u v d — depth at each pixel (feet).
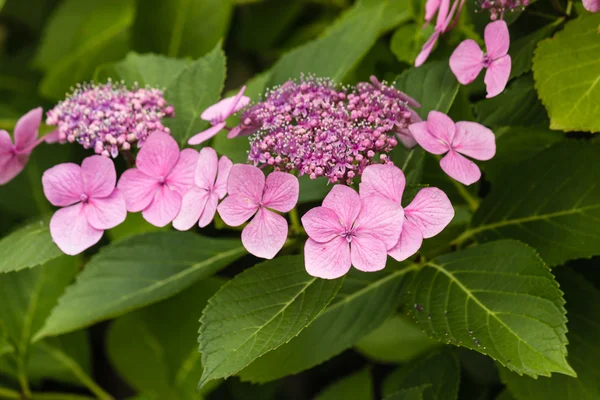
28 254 2.81
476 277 2.76
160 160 2.76
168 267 2.98
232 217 2.64
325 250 2.63
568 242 2.85
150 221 2.76
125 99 2.85
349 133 2.66
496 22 2.76
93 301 2.97
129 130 2.81
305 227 2.62
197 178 2.72
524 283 2.70
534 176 2.89
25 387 3.32
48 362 3.37
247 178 2.62
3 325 3.28
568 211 2.86
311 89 2.76
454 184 3.07
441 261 2.82
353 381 3.16
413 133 2.71
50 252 2.80
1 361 3.32
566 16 2.88
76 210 2.77
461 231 2.99
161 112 2.87
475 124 2.71
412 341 3.12
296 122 2.75
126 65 3.14
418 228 2.63
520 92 2.92
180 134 2.97
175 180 2.76
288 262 2.75
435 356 2.99
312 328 2.89
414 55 3.14
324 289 2.70
